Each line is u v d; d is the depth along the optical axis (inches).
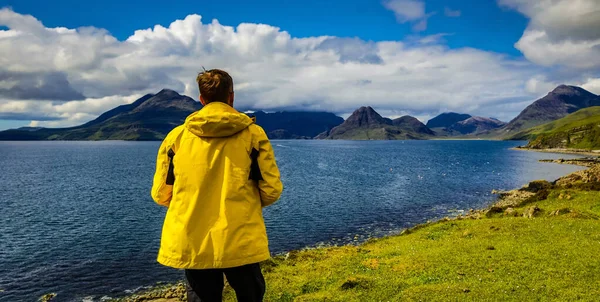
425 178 3560.5
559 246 668.1
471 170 4493.1
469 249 706.2
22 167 5078.7
